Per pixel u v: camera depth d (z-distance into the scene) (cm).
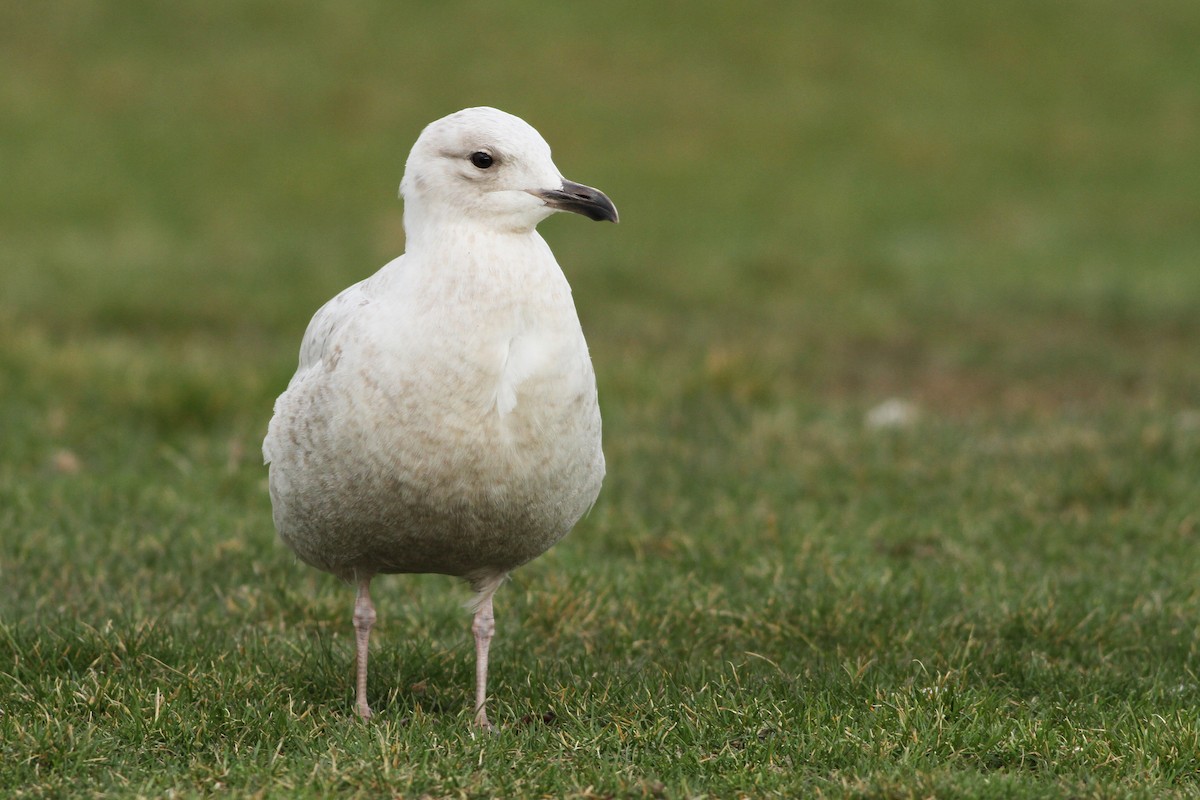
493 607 945
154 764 682
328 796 629
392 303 694
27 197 2698
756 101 3556
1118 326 1975
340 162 3078
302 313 1869
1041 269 2388
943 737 708
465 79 3572
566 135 3275
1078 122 3500
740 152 3234
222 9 3875
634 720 728
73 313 1808
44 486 1132
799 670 835
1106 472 1173
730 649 882
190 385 1338
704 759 686
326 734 720
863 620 908
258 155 3088
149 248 2311
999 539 1077
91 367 1432
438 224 703
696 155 3198
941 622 902
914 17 4088
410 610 938
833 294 2141
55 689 746
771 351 1711
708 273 2205
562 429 699
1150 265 2453
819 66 3778
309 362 748
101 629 841
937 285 2230
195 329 1800
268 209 2750
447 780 650
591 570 989
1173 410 1440
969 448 1281
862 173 3139
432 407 679
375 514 707
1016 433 1338
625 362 1565
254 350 1650
